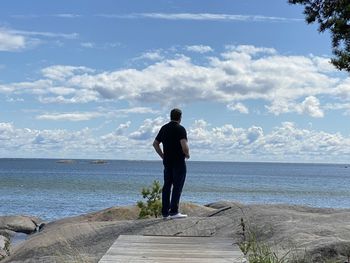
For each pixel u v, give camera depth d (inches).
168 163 503.8
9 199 2210.9
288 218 473.1
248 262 323.6
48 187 3048.7
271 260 332.5
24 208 1843.0
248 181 4608.8
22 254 473.1
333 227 427.5
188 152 498.0
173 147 499.8
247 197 2534.5
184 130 501.7
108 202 2095.2
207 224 475.2
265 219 470.6
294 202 2300.7
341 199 2554.1
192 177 5590.6
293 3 464.8
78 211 1752.0
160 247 368.8
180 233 464.1
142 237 418.0
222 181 4507.9
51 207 1881.2
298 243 386.0
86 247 458.9
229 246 374.6
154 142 511.8
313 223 451.5
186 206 716.7
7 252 554.3
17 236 1016.9
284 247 382.6
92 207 1889.8
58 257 426.9
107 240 463.8
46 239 486.3
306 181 5019.7
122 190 2827.3
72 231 494.3
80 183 3535.9
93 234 485.4
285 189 3324.3
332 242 356.5
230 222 475.8
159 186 665.6
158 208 655.1
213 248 365.7
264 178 5679.1
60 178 4387.3
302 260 338.6
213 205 712.4
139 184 3432.6
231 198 2431.1
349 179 5984.3
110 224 507.8
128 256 331.6
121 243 385.7
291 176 6761.8
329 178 6264.8
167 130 502.9
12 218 1090.7
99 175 5344.5
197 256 333.7
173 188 500.4
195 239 408.5
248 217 482.6
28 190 2780.5
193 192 2807.6
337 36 442.6
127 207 735.1
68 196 2394.2
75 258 410.9
